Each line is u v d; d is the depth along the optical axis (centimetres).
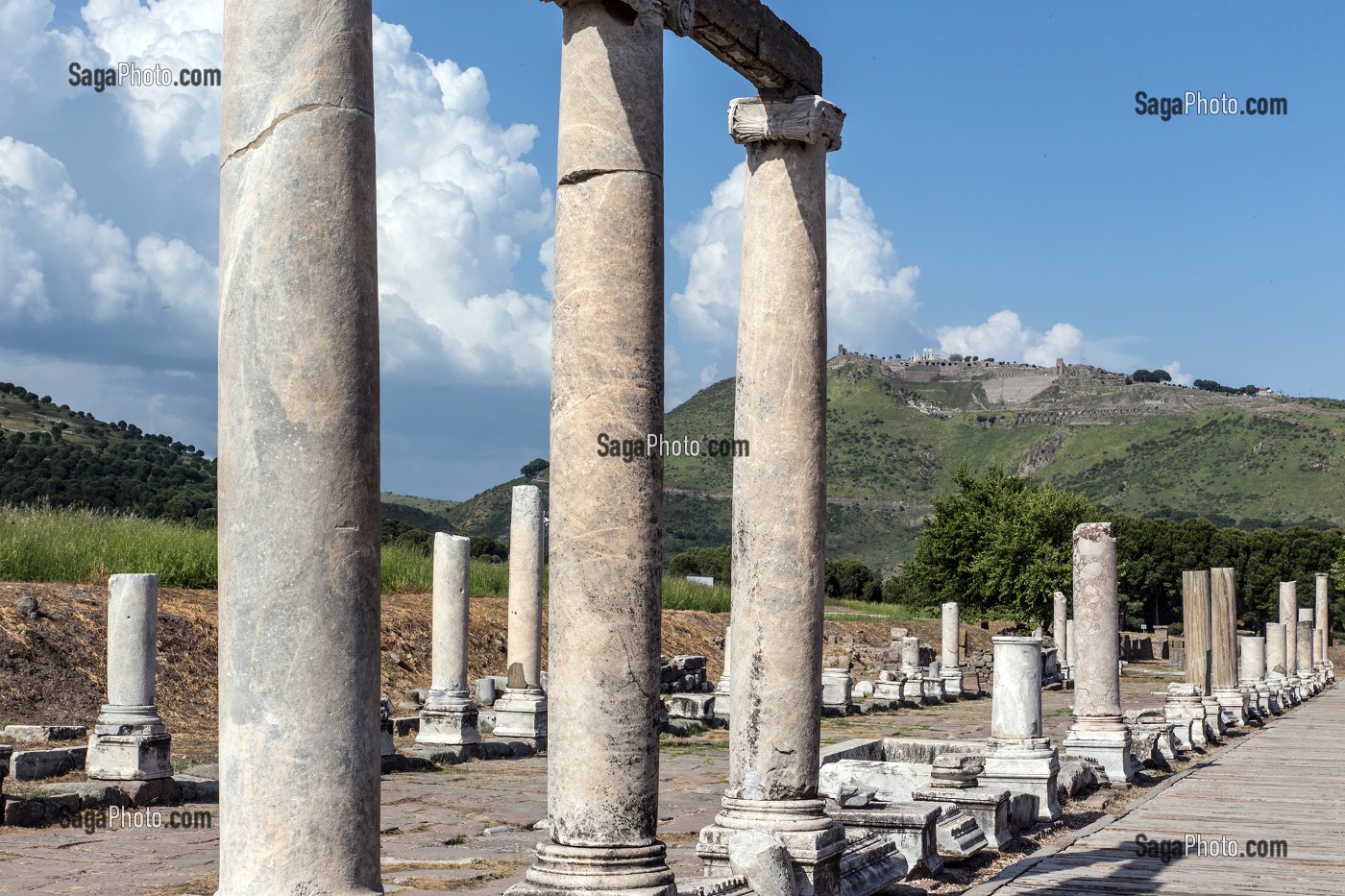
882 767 1519
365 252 570
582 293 789
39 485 5641
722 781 1928
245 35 561
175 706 2341
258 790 537
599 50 797
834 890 968
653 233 802
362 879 550
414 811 1563
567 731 775
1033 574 6153
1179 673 5981
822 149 1004
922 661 4975
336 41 563
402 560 3581
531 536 2416
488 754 2184
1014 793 1489
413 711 2705
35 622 2328
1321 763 2317
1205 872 1224
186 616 2597
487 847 1319
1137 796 1884
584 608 776
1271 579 8831
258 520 545
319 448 548
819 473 984
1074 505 6394
